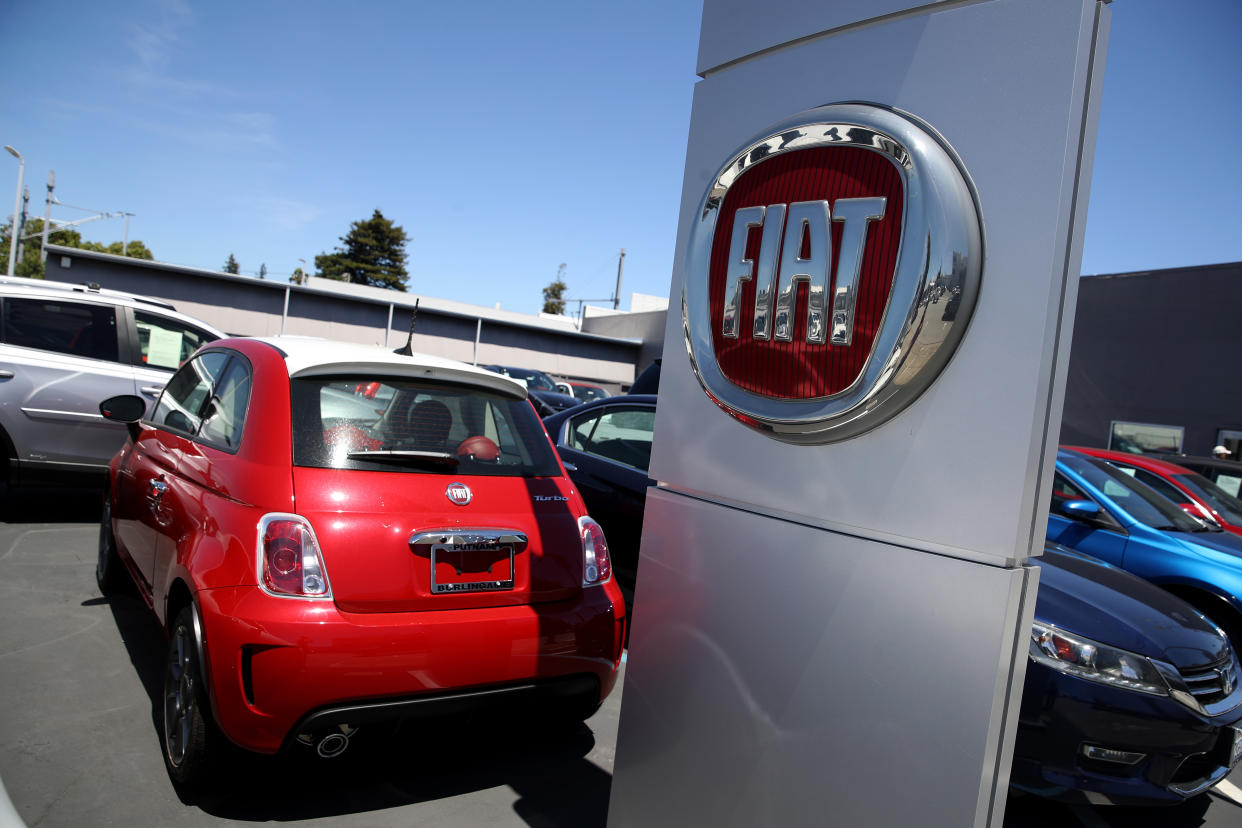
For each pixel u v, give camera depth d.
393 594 2.51
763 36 1.79
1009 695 1.36
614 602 3.01
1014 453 1.33
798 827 1.61
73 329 5.84
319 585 2.41
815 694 1.60
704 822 1.82
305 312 32.34
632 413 5.58
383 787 2.80
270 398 2.78
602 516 5.43
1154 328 15.95
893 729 1.47
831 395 1.54
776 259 1.65
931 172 1.40
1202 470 8.09
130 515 3.74
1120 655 2.92
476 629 2.60
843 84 1.62
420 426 2.92
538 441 3.25
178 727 2.65
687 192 1.96
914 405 1.47
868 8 1.58
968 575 1.38
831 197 1.55
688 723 1.87
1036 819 3.22
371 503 2.58
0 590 4.39
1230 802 3.56
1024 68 1.35
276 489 2.53
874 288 1.47
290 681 2.32
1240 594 4.58
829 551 1.59
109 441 5.84
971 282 1.38
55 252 28.17
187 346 6.32
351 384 2.90
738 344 1.73
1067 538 5.36
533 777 2.98
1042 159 1.32
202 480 2.88
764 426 1.67
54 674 3.42
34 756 2.76
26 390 5.55
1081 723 2.85
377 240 92.75
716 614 1.82
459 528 2.65
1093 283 16.97
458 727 2.67
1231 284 14.88
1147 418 15.92
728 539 1.80
